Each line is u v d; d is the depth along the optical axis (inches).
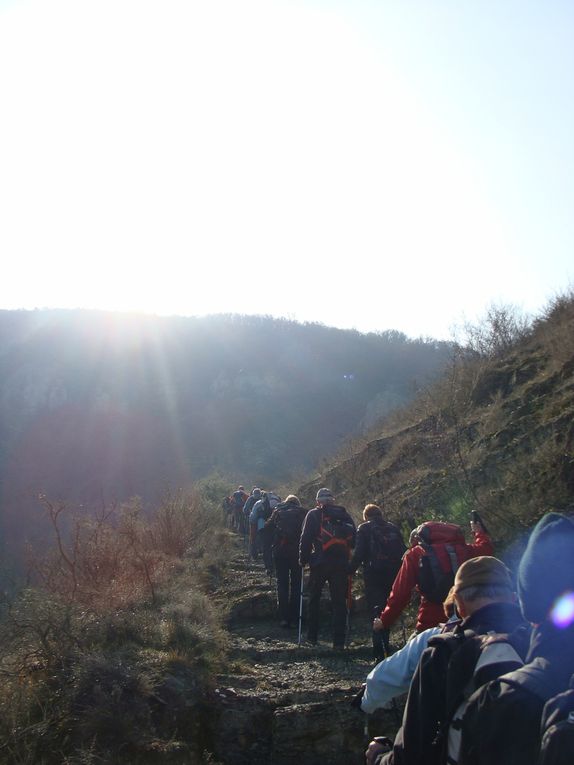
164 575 383.6
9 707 207.3
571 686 89.1
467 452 466.9
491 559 127.0
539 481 358.6
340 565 323.3
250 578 493.4
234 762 230.4
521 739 92.4
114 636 266.2
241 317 3796.8
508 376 553.0
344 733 232.7
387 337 3506.4
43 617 254.7
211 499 1075.9
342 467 717.9
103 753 198.2
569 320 550.9
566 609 95.3
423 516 420.8
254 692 251.9
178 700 231.0
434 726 111.9
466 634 116.0
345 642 326.0
